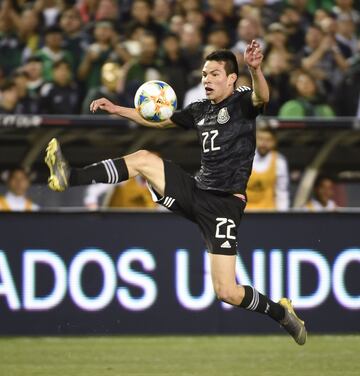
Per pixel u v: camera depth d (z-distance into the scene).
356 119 24.86
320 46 33.62
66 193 26.19
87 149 25.50
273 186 26.28
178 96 30.55
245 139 17.09
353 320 24.81
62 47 32.69
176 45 30.97
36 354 21.47
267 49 31.64
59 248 24.20
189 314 24.52
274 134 25.77
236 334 24.69
